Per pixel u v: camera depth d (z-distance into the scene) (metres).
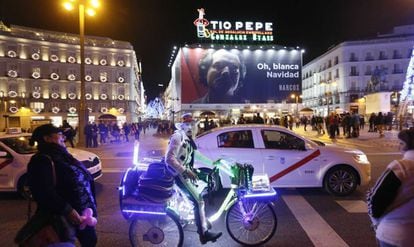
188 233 5.55
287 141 8.23
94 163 8.99
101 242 5.28
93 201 3.37
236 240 5.03
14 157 8.21
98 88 71.31
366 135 26.34
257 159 7.93
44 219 2.97
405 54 69.94
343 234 5.43
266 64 60.53
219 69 59.28
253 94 60.28
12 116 54.19
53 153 3.08
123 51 73.25
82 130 22.17
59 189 3.05
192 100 58.84
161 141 28.48
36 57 64.81
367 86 71.38
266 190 4.98
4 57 61.62
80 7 20.92
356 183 7.98
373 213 2.76
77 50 69.25
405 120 31.11
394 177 2.66
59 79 67.00
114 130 29.67
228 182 7.63
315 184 7.98
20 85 63.50
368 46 71.62
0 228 6.01
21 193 8.18
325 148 8.16
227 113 59.50
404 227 2.65
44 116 64.69
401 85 70.00
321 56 82.44
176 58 68.00
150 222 4.69
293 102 60.69
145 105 150.88
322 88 82.19
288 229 5.70
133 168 4.79
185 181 4.52
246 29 62.28
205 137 8.17
